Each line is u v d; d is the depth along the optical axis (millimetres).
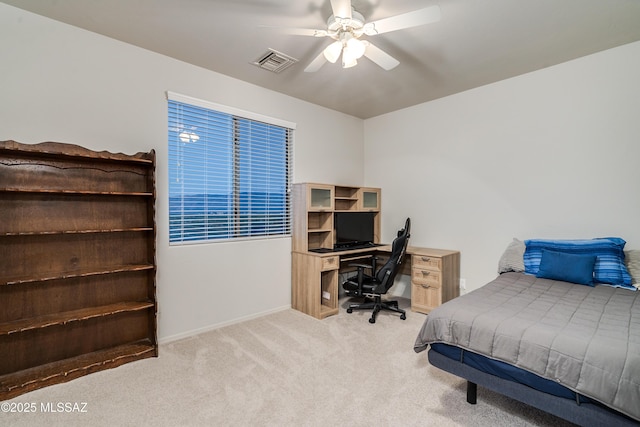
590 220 2932
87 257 2445
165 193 2867
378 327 3154
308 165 4098
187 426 1718
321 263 3434
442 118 3963
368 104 4203
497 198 3510
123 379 2191
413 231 4285
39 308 2242
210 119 3186
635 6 2141
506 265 3125
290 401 1936
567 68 3020
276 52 2789
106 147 2547
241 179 3445
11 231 2143
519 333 1607
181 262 2945
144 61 2738
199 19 2303
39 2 2109
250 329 3121
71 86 2391
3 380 2055
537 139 3221
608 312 1859
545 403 1506
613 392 1299
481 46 2688
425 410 1842
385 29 2021
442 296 3443
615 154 2795
